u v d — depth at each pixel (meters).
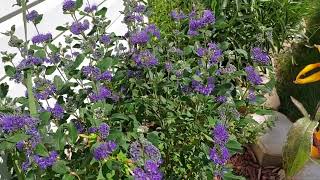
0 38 2.30
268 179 2.70
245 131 2.50
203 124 2.02
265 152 2.76
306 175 2.33
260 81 2.03
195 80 1.96
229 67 2.10
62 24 3.09
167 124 2.10
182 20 2.82
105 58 1.96
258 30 3.57
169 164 2.14
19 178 1.74
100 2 3.76
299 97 3.46
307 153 1.34
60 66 2.01
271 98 3.41
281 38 4.00
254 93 2.14
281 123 2.97
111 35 2.29
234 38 3.51
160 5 3.82
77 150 1.78
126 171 1.74
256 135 2.58
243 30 3.56
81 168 1.69
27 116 1.60
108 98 2.02
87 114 1.78
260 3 3.86
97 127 1.66
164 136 2.11
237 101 2.05
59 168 1.56
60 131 1.64
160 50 2.35
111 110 1.92
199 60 2.18
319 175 2.32
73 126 1.67
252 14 3.69
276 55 4.02
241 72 2.06
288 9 4.10
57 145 1.63
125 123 1.98
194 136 2.08
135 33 2.26
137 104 2.05
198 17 2.39
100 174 1.63
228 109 1.98
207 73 2.01
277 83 3.70
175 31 2.65
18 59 2.48
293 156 1.36
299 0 4.41
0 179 2.02
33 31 2.66
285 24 4.02
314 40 4.14
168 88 2.15
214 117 2.00
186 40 2.68
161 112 2.11
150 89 2.17
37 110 1.79
